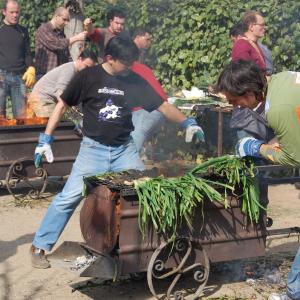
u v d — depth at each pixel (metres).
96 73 4.89
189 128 5.01
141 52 7.66
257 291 4.86
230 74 3.95
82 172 5.00
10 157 7.12
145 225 4.38
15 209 7.05
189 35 9.22
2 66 8.58
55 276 5.17
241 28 7.19
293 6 8.62
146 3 9.54
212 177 4.68
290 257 5.57
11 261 5.50
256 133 6.64
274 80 3.99
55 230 5.18
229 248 4.71
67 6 9.15
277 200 7.62
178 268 4.52
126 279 5.08
